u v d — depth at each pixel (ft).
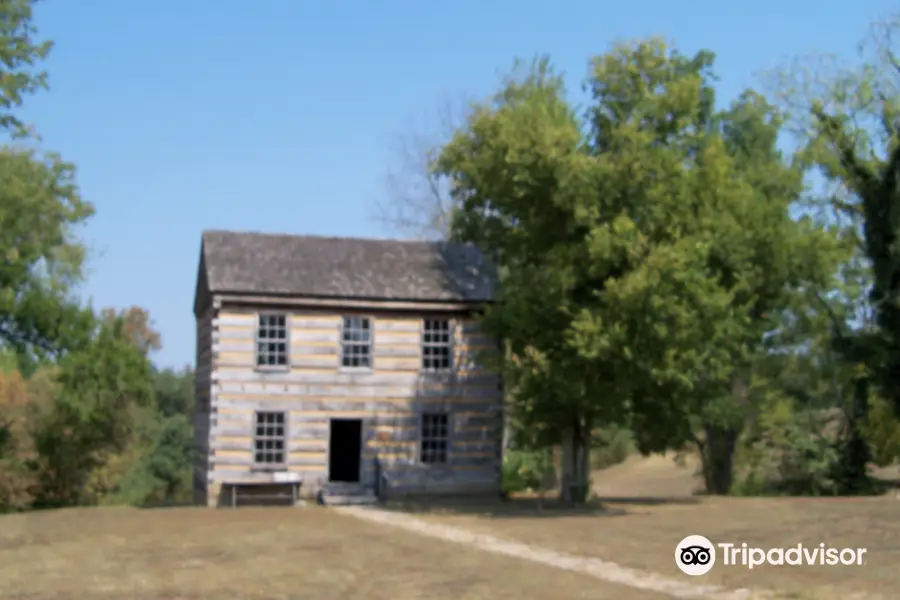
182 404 292.40
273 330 112.78
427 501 113.70
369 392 114.62
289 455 111.55
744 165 142.61
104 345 143.54
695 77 109.91
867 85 139.95
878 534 76.48
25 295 131.64
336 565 63.77
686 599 50.65
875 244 128.06
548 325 104.22
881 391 135.13
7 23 118.62
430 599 51.08
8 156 127.54
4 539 80.53
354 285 115.55
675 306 94.94
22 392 168.04
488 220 133.90
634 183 102.22
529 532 81.66
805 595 51.16
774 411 155.12
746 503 112.78
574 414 109.40
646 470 235.81
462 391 117.60
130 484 211.61
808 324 154.20
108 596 53.21
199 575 60.13
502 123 107.86
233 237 119.65
